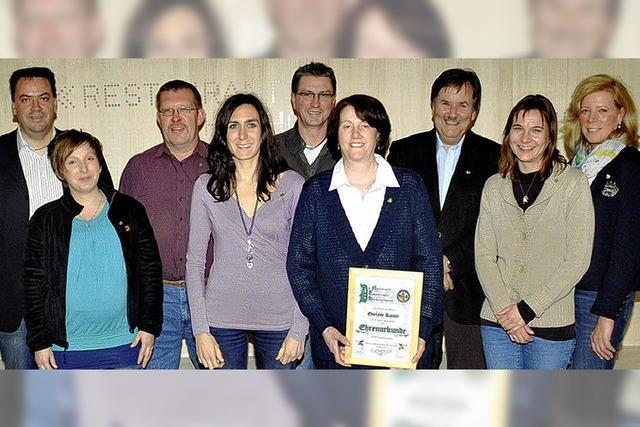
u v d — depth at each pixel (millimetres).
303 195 1860
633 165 2090
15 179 2336
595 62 3404
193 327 2035
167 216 2420
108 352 2047
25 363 2391
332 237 1812
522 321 2035
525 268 2047
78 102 3322
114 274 2018
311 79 2416
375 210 1819
